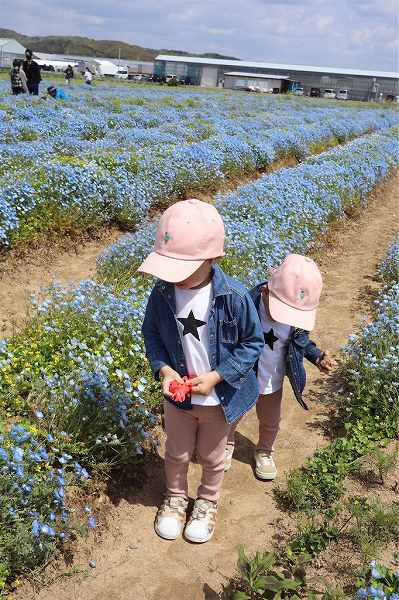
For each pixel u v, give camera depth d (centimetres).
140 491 369
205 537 331
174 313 299
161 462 395
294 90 9712
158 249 283
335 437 439
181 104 3033
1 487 289
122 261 679
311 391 508
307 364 555
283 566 312
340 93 8988
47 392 391
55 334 462
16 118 1619
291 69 10194
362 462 392
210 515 339
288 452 421
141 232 750
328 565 311
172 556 322
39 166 908
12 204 766
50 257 763
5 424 363
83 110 2108
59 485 312
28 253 748
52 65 9225
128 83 6316
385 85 10012
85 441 365
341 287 775
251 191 976
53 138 1309
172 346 305
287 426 455
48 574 298
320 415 469
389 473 384
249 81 9444
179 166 1109
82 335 460
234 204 899
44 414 377
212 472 332
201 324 298
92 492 351
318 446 428
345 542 325
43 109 1852
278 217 847
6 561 281
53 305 504
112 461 363
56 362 430
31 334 479
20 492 294
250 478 390
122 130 1608
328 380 523
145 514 352
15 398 395
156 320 312
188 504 359
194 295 296
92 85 4472
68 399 377
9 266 705
